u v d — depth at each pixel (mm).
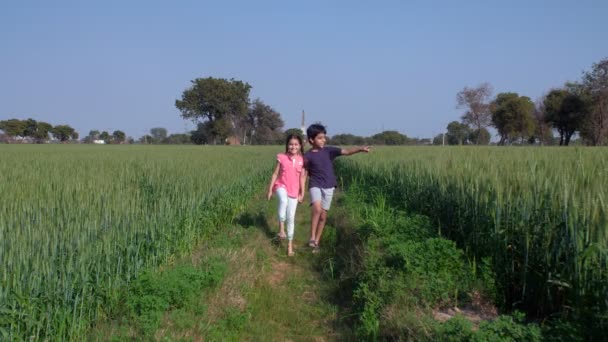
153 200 7941
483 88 64125
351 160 18422
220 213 10008
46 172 10961
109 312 5152
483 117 65312
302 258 8234
